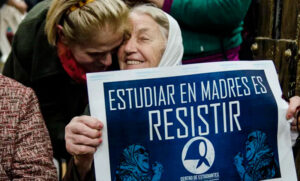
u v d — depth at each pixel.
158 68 1.18
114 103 1.16
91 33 1.34
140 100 1.17
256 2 1.78
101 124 1.15
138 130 1.16
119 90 1.16
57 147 1.74
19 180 1.17
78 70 1.52
